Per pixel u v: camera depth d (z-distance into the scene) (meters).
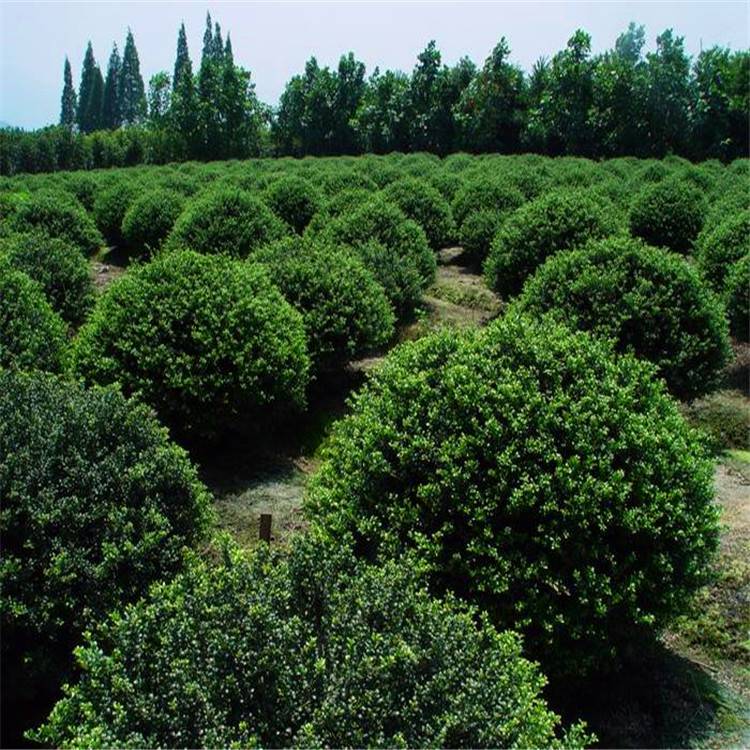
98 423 4.61
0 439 4.34
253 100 48.19
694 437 4.74
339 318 8.70
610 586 4.00
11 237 11.91
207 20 74.19
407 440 4.41
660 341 7.91
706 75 36.16
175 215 16.44
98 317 7.18
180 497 4.67
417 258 12.17
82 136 52.72
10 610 3.88
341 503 4.46
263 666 2.88
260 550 3.59
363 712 2.74
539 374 4.55
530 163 25.20
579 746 2.92
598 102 36.72
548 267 8.68
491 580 3.92
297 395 7.70
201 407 6.98
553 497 4.02
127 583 4.13
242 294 7.33
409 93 42.75
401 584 3.36
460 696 2.82
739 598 5.31
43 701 4.26
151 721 2.79
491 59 39.06
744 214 11.50
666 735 4.21
